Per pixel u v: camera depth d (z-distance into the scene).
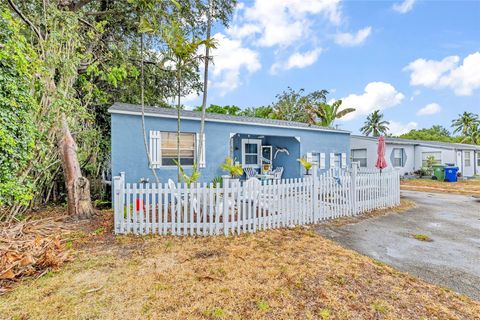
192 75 12.28
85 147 8.53
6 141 4.85
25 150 5.36
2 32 4.73
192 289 2.94
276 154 13.09
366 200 7.40
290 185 5.85
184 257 3.86
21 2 6.36
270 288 2.98
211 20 8.84
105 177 10.06
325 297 2.81
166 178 8.24
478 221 6.43
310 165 8.02
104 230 5.21
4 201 5.20
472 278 3.37
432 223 6.20
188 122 8.68
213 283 3.08
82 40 7.54
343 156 13.34
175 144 8.54
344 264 3.68
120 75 8.49
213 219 5.28
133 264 3.60
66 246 4.30
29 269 3.29
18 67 4.95
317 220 6.23
